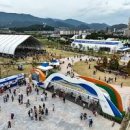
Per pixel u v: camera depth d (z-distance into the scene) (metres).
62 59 95.94
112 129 33.47
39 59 89.44
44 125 34.19
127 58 106.12
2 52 98.12
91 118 36.81
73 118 37.06
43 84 52.50
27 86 53.12
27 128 33.03
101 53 125.12
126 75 66.81
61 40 186.00
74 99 45.59
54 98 46.31
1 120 35.34
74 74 67.88
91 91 42.25
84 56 110.12
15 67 72.94
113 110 37.50
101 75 67.69
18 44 97.00
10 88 51.19
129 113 39.22
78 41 157.62
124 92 51.78
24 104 42.25
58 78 49.41
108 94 40.59
